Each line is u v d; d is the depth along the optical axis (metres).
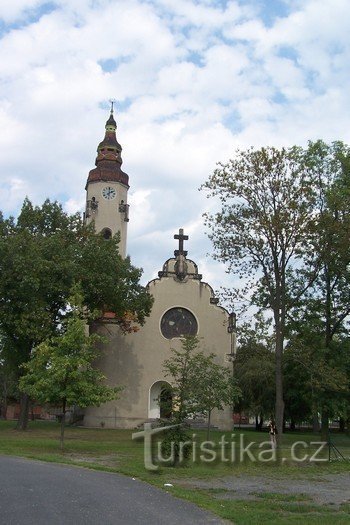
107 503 12.30
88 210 56.75
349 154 30.84
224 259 29.97
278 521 11.24
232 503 13.53
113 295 40.00
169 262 50.50
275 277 29.25
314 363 29.36
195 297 49.88
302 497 14.84
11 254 34.81
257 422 56.44
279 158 28.56
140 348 48.38
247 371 50.41
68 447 27.05
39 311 35.31
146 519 10.95
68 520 10.37
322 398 31.78
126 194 58.56
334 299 32.69
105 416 46.50
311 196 28.81
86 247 39.62
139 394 47.44
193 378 26.80
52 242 36.56
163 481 16.62
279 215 28.06
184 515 11.62
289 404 49.44
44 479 15.30
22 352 38.72
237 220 29.23
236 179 29.00
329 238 29.38
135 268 43.44
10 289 35.09
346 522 11.27
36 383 24.09
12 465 18.58
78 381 24.38
